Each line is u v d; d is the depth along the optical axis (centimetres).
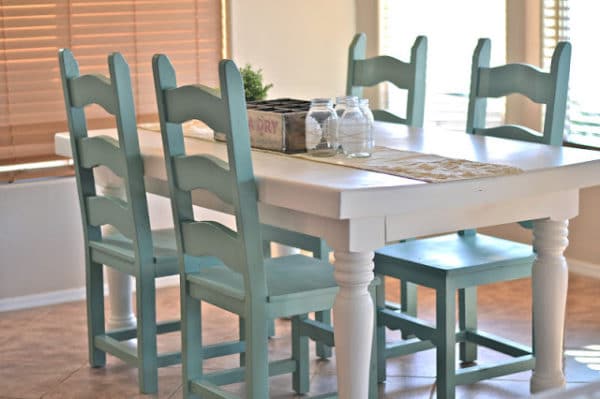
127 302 435
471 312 392
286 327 450
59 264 496
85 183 395
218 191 308
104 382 385
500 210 313
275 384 378
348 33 586
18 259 485
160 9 521
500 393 364
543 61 514
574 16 498
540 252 338
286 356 409
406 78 439
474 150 344
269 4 556
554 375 343
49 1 491
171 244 387
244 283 305
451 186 288
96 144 378
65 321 465
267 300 306
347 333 289
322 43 578
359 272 287
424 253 362
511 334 431
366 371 294
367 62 456
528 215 321
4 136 486
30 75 489
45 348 426
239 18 546
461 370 354
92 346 400
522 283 514
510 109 536
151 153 358
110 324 434
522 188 302
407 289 409
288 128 342
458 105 552
